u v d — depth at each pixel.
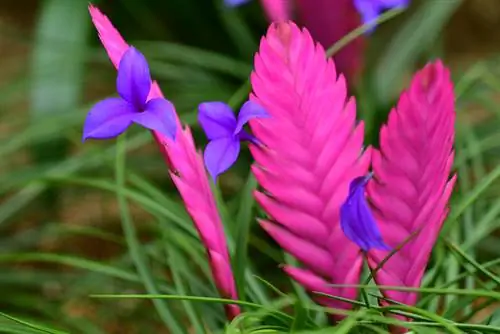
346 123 0.83
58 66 1.49
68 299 1.27
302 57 0.82
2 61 2.17
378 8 1.03
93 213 1.71
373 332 0.88
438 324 0.85
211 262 0.85
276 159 0.84
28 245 1.57
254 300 0.95
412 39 1.59
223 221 1.01
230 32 1.69
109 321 1.31
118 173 1.03
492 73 1.47
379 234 0.81
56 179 1.06
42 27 1.53
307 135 0.83
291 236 0.85
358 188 0.81
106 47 0.83
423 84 0.82
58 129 1.37
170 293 0.99
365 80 1.30
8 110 1.78
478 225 1.01
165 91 1.58
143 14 1.87
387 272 0.85
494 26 2.46
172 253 1.00
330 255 0.85
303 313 0.83
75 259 0.99
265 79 0.82
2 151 1.38
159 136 0.84
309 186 0.84
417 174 0.83
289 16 1.00
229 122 0.83
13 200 1.42
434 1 1.61
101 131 0.81
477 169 1.12
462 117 1.38
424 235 0.84
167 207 1.05
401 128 0.82
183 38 1.93
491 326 0.84
